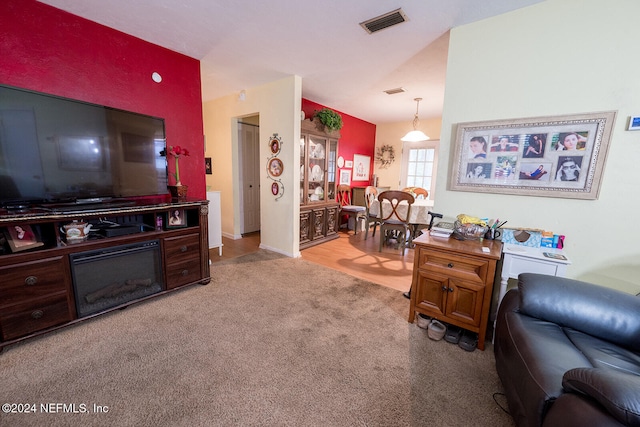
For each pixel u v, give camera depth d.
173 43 2.44
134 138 2.21
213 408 1.27
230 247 3.98
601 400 0.69
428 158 5.64
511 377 1.18
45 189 1.78
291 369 1.54
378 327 1.99
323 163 4.33
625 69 1.56
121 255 2.04
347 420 1.23
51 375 1.43
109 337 1.77
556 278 1.37
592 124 1.65
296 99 3.27
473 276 1.74
